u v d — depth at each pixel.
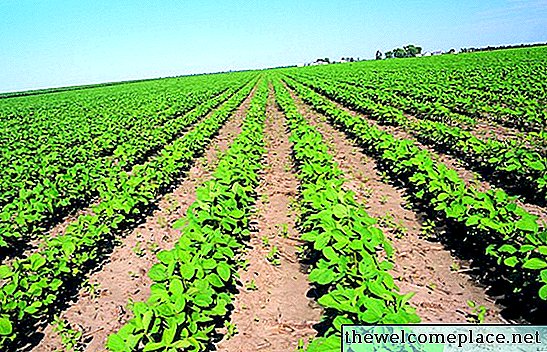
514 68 34.12
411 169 8.97
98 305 5.86
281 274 6.33
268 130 17.80
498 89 20.78
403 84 28.00
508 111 14.26
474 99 18.92
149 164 10.19
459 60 57.41
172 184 10.98
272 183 10.59
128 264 6.94
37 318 5.38
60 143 15.98
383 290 3.81
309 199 6.57
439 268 6.22
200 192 6.62
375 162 11.78
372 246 4.79
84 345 5.11
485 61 49.09
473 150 10.45
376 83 31.44
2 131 21.70
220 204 6.48
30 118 29.44
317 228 6.01
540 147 11.57
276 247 7.16
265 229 7.91
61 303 5.91
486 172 10.13
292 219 8.30
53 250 5.93
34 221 8.20
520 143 11.86
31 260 5.50
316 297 5.71
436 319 5.10
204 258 5.06
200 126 16.53
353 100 21.41
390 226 7.63
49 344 5.13
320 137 11.41
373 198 9.13
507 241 5.53
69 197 9.17
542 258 4.69
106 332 5.33
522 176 8.70
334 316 4.37
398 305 3.74
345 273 4.42
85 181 9.63
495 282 5.72
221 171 7.96
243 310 5.51
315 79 44.62
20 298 5.04
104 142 14.98
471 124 14.69
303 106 25.62
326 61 137.38
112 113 27.39
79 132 18.00
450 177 7.06
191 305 4.26
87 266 6.77
